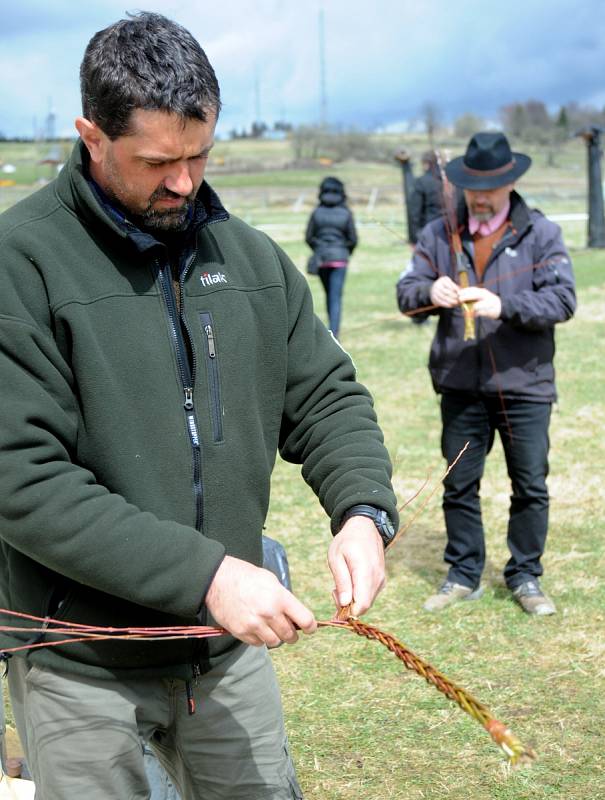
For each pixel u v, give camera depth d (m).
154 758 2.85
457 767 3.43
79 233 1.98
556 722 3.66
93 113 1.87
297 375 2.27
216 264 2.13
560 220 26.55
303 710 3.79
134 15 1.88
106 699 2.05
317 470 2.22
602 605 4.59
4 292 1.90
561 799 3.24
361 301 14.04
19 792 2.79
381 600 4.71
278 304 2.19
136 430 1.99
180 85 1.82
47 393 1.91
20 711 2.19
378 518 2.08
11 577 2.07
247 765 2.24
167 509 2.02
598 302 12.74
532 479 4.47
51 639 2.04
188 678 2.11
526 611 4.53
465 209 4.45
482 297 4.21
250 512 2.15
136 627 2.03
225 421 2.09
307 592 4.83
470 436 4.50
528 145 68.50
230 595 1.84
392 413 8.00
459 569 4.65
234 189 46.59
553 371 4.44
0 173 56.19
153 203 1.93
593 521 5.62
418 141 75.12
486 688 3.91
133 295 2.00
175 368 2.03
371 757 3.49
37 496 1.84
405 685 3.97
